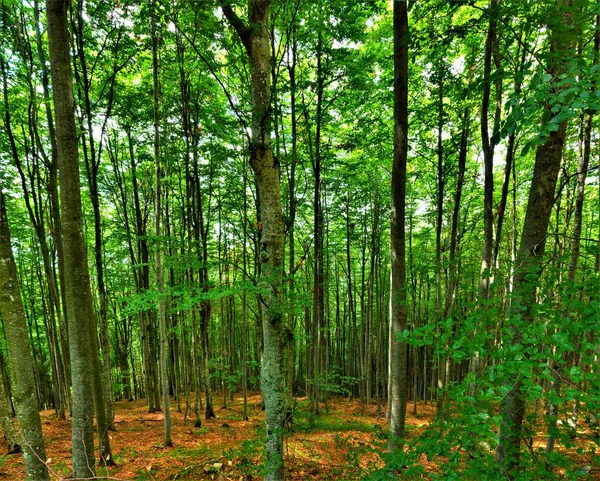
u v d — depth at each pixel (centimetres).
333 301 2441
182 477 599
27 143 882
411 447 272
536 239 360
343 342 2170
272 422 446
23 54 700
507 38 358
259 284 438
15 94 760
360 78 756
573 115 195
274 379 448
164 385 783
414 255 1507
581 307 238
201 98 960
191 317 975
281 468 445
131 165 1218
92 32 723
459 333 262
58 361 1049
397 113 466
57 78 339
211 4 367
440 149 862
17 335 350
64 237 353
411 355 1877
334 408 1451
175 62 859
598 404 204
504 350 225
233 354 1816
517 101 233
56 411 1096
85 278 366
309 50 776
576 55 224
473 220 1200
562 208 960
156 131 742
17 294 357
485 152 584
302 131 888
